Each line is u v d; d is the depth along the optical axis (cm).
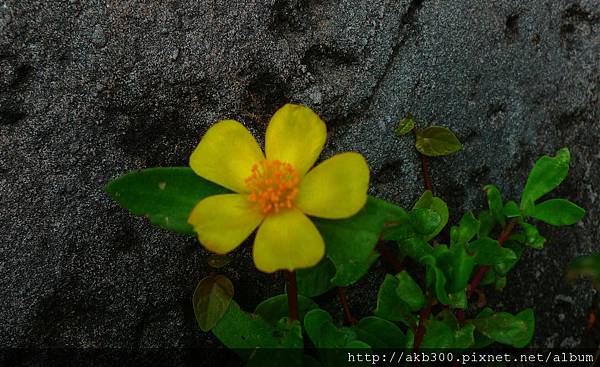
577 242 18
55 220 14
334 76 15
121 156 14
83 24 14
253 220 12
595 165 18
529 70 17
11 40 13
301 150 13
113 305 14
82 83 14
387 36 15
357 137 15
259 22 15
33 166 14
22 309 14
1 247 14
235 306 14
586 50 18
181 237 15
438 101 16
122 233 14
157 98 14
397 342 14
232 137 13
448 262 14
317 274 14
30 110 14
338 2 15
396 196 16
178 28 14
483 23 16
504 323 14
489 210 16
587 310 18
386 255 15
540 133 17
